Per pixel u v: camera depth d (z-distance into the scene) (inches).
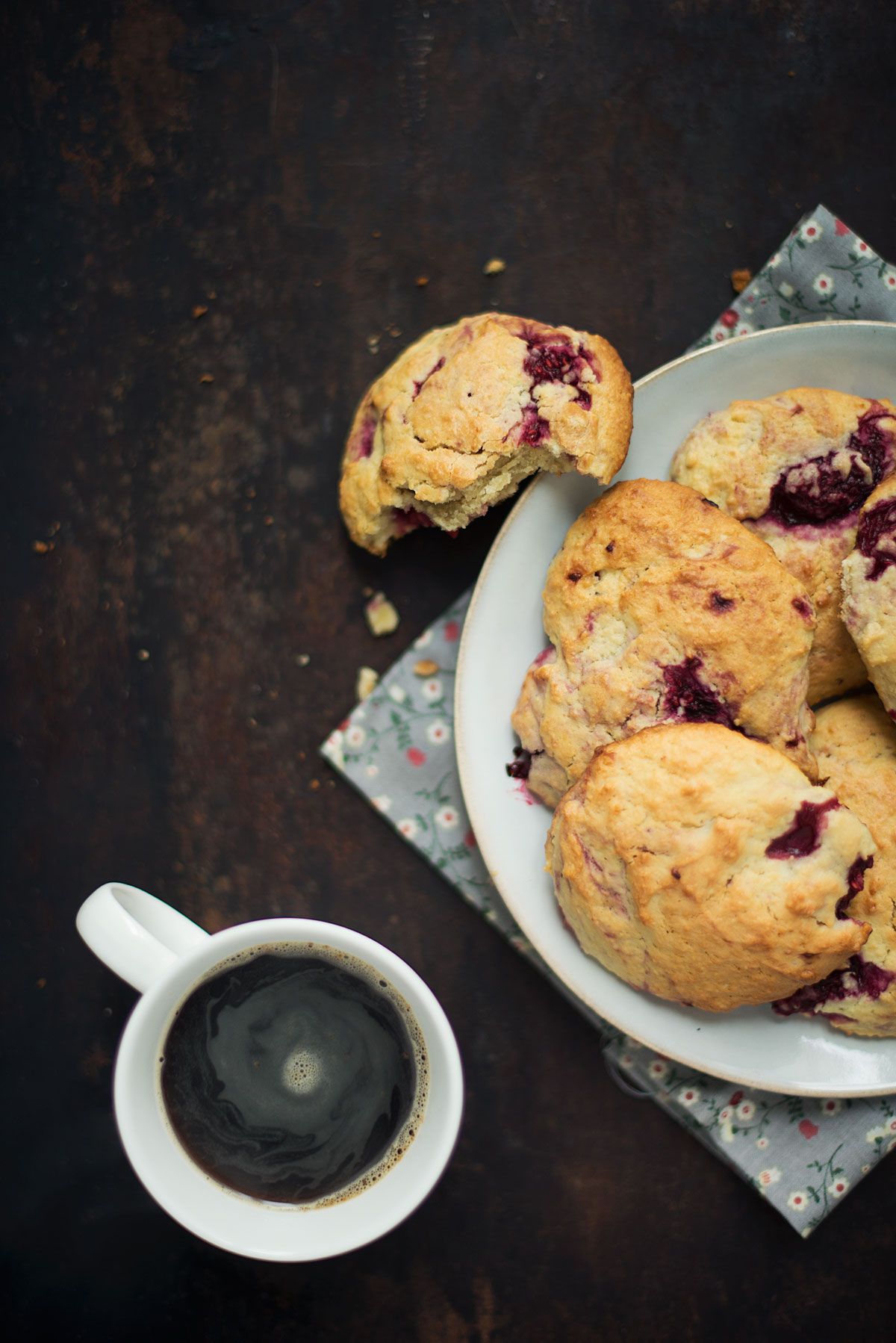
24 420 22.8
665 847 20.3
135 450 22.8
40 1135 22.7
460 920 22.7
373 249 22.6
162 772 22.8
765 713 20.7
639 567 20.9
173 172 22.7
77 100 22.7
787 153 22.7
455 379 20.8
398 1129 20.7
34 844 22.8
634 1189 22.7
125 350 22.8
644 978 20.9
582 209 22.6
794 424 21.1
